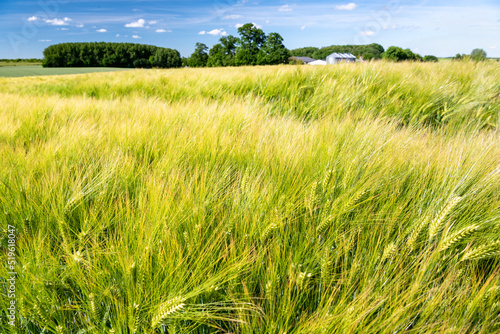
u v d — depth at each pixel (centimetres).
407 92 397
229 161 177
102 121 282
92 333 93
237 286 108
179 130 241
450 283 103
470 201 133
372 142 181
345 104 387
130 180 164
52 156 181
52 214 131
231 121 254
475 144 179
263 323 96
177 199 131
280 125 236
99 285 101
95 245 109
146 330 91
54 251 117
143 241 110
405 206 139
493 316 95
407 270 112
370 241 119
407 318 91
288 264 112
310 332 89
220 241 113
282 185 149
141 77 801
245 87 533
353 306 91
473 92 387
